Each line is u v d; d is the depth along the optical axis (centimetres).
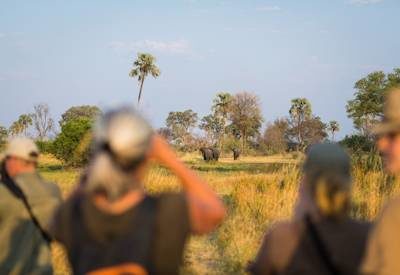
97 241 259
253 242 1102
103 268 256
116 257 257
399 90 301
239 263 984
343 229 307
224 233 1209
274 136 10844
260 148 11225
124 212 258
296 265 308
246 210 1416
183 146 10319
